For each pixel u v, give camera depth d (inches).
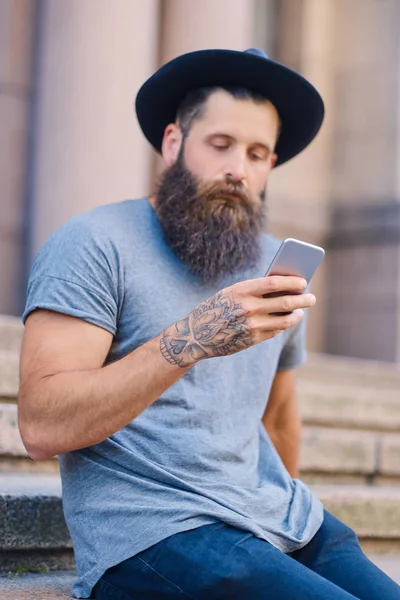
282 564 93.0
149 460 101.4
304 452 189.5
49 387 95.1
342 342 409.7
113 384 93.3
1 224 262.8
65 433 95.0
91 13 260.5
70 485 103.7
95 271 102.4
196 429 104.0
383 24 417.7
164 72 117.4
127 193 262.4
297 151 131.5
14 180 265.3
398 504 166.6
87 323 100.7
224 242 108.6
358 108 418.3
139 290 104.9
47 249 105.4
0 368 168.2
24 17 267.9
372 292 404.5
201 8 297.7
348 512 159.8
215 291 109.8
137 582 96.6
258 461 114.0
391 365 391.2
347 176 416.8
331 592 90.4
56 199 258.2
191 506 97.9
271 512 105.0
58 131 259.9
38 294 101.9
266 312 91.1
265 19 423.2
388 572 142.6
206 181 110.8
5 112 264.7
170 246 109.0
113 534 98.3
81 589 100.3
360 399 225.1
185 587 93.3
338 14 425.4
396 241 400.8
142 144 267.6
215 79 117.3
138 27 266.2
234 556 93.3
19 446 155.9
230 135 111.8
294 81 117.7
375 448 202.2
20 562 124.0
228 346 92.2
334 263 416.2
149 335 104.4
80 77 259.4
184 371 94.0
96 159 258.1
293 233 411.5
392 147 410.0
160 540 95.9
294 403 130.9
